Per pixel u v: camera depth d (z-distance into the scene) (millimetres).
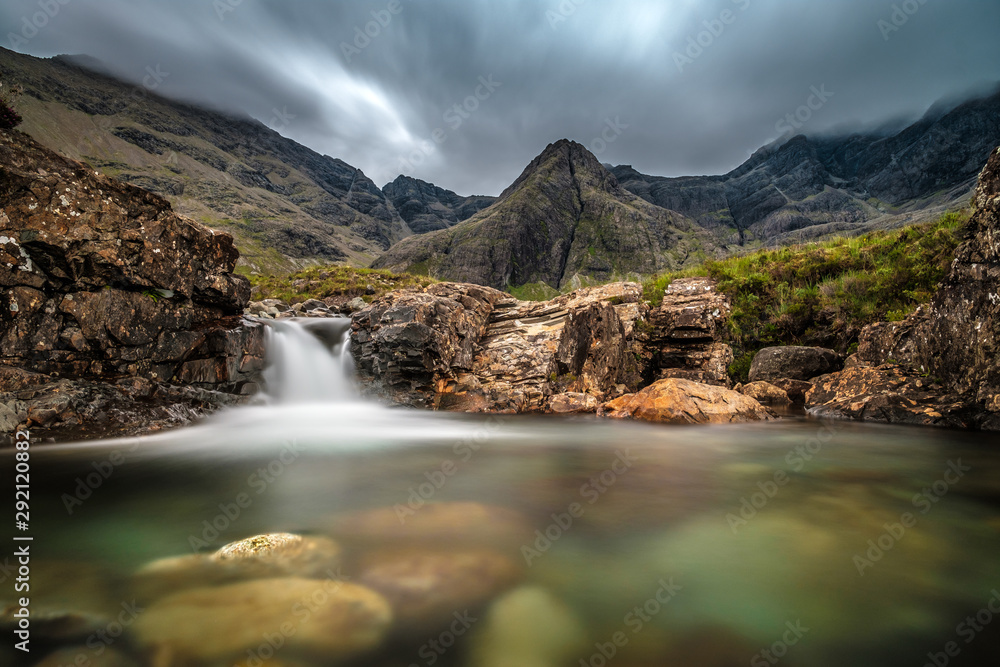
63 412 3334
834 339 6527
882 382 4785
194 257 4516
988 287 4027
